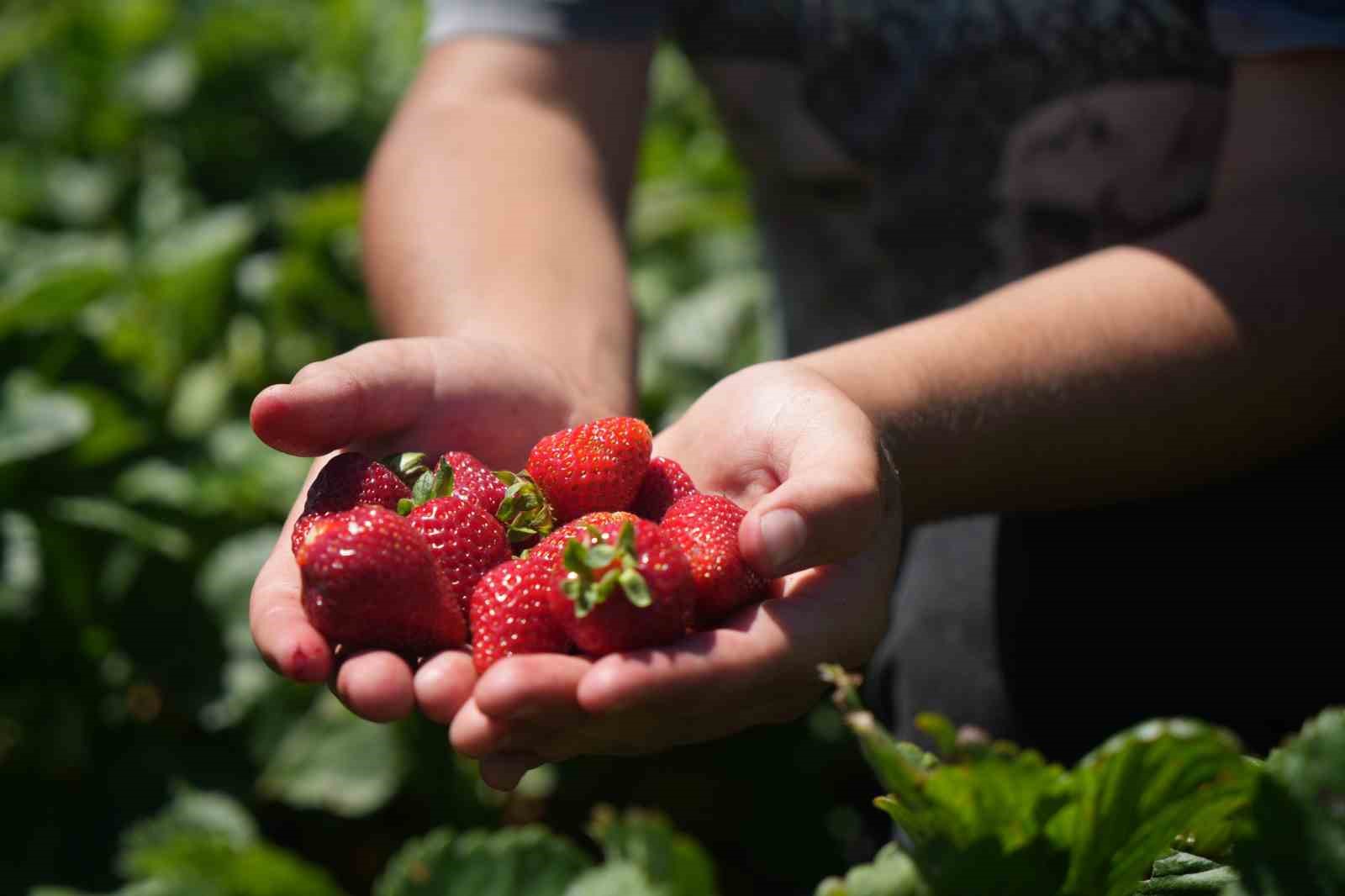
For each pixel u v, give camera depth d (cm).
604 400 55
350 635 45
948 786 39
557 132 61
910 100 60
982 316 50
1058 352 49
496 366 52
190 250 104
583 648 45
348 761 85
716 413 50
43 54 123
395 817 92
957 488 50
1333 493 55
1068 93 58
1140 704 58
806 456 44
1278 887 39
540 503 50
